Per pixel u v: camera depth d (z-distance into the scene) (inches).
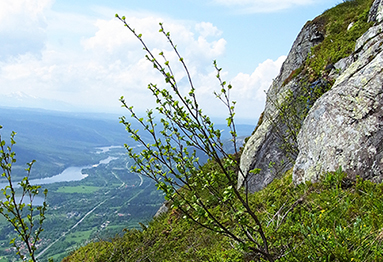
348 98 279.1
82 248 479.8
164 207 652.7
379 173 208.1
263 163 507.8
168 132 108.7
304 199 218.8
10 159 105.9
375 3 505.0
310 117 339.6
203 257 251.8
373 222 139.3
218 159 105.3
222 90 106.0
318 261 126.8
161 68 107.3
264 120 597.9
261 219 222.2
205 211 107.3
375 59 274.2
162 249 356.5
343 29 615.2
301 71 567.5
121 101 107.2
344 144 254.1
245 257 170.7
